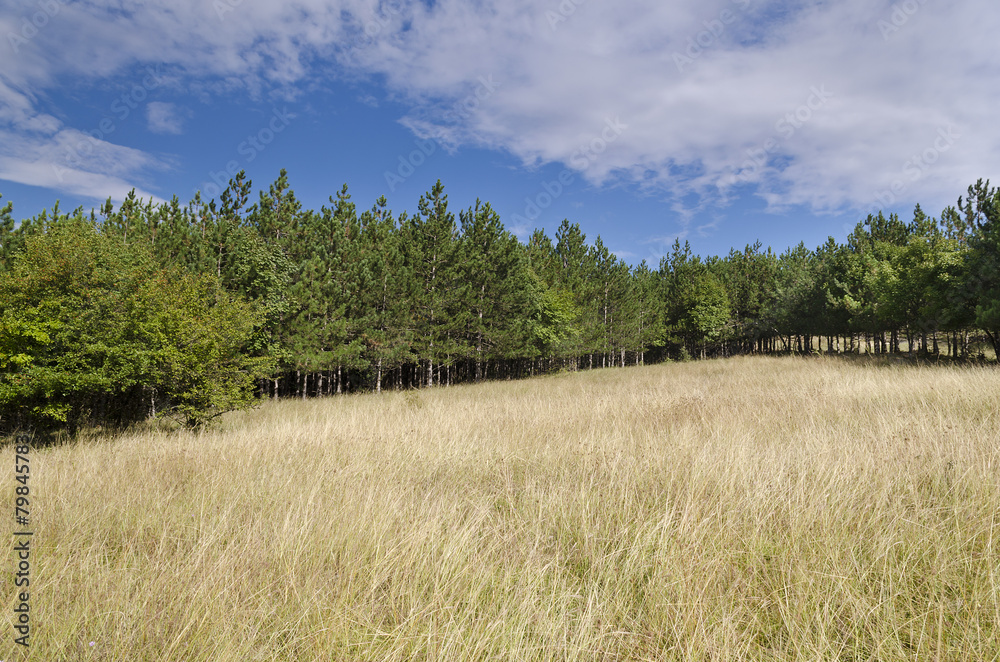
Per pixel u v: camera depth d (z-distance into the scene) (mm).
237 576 2773
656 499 3951
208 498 4273
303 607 2488
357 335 23000
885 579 2605
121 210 18969
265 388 22172
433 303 25516
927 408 7406
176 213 20688
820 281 38000
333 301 21453
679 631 2287
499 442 6527
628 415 8555
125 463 5719
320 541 3232
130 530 3646
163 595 2605
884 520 3262
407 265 26078
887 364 20125
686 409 8781
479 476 5164
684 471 4539
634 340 44875
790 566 2721
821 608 2412
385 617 2504
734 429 6539
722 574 2738
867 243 33812
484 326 28516
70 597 2660
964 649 2094
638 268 55656
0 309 9078
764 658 2195
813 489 3697
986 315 17344
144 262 12656
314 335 20188
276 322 19156
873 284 27141
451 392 19391
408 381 33281
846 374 14023
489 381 27719
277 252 20453
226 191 24094
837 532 3146
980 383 9023
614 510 3727
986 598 2383
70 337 9242
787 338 49031
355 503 3926
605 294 43125
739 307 51156
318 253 22484
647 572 2906
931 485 3945
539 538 3365
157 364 9641
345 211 25062
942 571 2613
